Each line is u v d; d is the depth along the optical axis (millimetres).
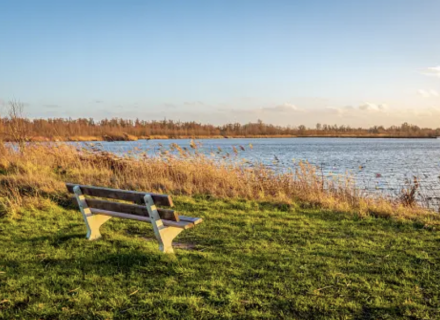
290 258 6172
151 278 5285
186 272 5496
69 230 7633
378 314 4371
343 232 7867
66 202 10164
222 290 4930
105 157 16516
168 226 6195
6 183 11648
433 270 5691
